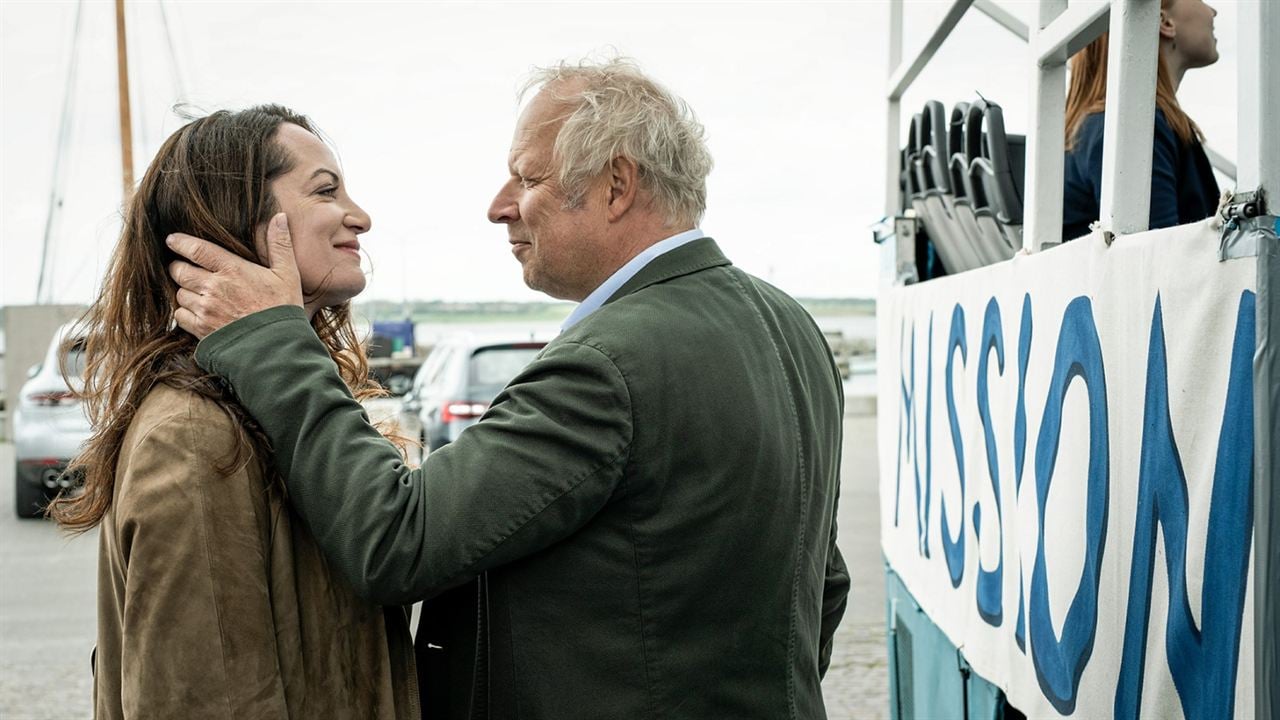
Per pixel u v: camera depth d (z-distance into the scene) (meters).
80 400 1.32
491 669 1.25
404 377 27.39
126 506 1.12
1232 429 1.04
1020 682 1.65
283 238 1.25
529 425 1.17
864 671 4.23
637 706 1.20
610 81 1.35
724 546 1.21
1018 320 1.66
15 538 7.64
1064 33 1.50
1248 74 1.00
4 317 15.97
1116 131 1.31
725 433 1.21
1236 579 1.04
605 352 1.18
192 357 1.23
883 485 2.74
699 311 1.27
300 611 1.21
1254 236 0.99
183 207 1.26
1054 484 1.50
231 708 1.10
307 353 1.21
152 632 1.09
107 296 1.32
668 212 1.34
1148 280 1.21
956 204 2.36
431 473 1.17
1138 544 1.25
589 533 1.21
